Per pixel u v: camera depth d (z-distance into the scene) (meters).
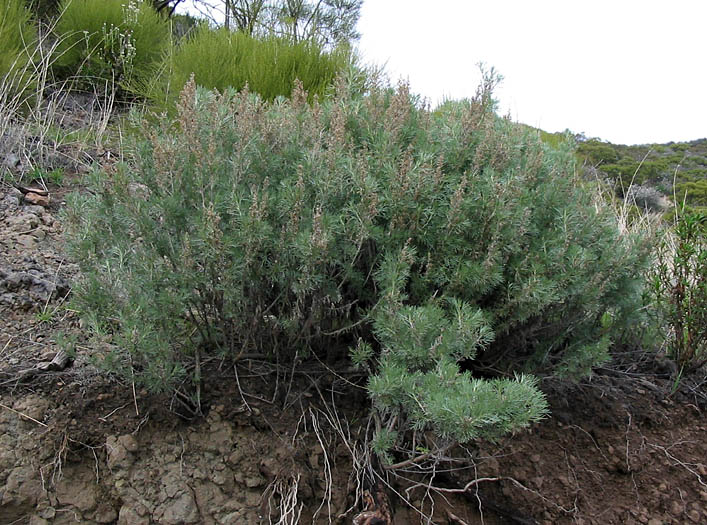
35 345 2.65
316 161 2.48
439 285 2.49
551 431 2.73
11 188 3.78
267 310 2.50
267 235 2.33
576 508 2.48
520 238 2.52
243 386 2.57
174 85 5.38
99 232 2.47
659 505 2.53
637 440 2.75
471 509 2.45
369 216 2.30
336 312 2.62
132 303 2.30
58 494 2.23
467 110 3.00
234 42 5.85
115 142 4.77
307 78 5.51
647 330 3.34
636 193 7.07
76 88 5.92
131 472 2.28
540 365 2.76
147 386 2.32
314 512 2.32
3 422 2.31
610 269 2.72
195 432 2.41
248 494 2.31
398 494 2.35
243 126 2.54
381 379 2.09
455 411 1.80
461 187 2.37
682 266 3.14
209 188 2.51
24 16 5.90
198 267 2.45
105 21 6.12
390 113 2.76
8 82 4.87
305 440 2.45
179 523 2.21
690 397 3.04
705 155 10.72
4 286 2.92
